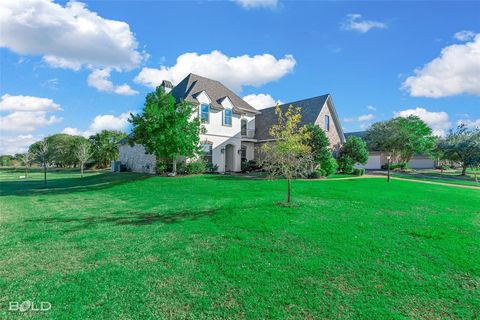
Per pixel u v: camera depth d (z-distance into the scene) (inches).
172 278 181.0
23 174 1558.8
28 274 188.7
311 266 197.2
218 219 335.9
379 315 139.7
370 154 1866.4
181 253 226.4
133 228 305.9
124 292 162.9
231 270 191.8
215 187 631.2
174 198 508.7
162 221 337.1
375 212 374.9
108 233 287.3
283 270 191.5
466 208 423.2
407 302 152.4
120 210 413.1
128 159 1288.1
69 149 1998.0
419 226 303.0
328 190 587.2
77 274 187.8
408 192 602.2
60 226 320.5
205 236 271.9
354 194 538.9
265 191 569.0
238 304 149.8
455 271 190.7
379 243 245.6
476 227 303.9
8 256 222.5
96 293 161.8
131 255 223.3
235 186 643.5
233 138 1076.5
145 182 725.9
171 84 1095.6
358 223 313.1
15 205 476.1
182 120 772.0
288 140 424.2
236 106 1099.9
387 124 1646.2
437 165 2146.9
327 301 152.4
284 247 237.0
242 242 251.4
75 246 246.8
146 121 756.6
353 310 144.2
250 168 1098.1
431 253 221.9
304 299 154.3
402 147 1599.4
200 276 183.2
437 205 440.1
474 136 1301.7
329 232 277.7
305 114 1097.4
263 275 183.8
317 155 882.1
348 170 1075.9
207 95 977.5
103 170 1792.6
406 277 180.7
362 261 206.2
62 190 709.3
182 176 826.2
